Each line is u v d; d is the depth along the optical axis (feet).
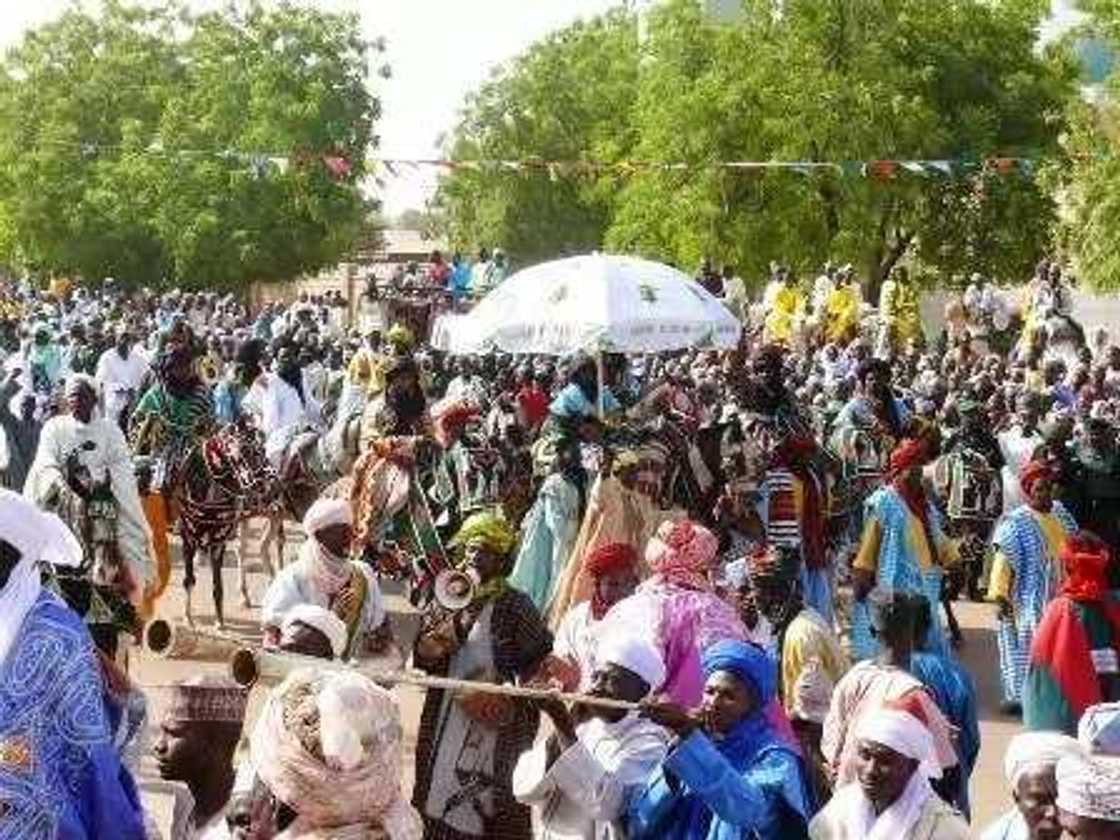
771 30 139.74
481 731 27.14
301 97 191.01
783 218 137.08
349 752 15.11
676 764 20.27
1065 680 34.19
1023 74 138.51
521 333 47.50
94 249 204.33
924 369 87.20
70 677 16.83
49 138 207.92
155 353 77.46
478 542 27.43
